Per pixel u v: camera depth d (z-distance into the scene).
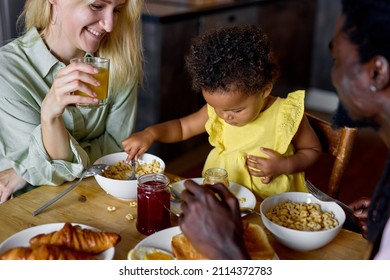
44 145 1.29
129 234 1.09
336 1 4.19
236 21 3.35
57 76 1.23
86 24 1.39
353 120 0.87
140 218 1.09
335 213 1.15
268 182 1.44
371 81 0.76
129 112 1.66
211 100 1.33
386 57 0.73
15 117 1.39
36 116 1.41
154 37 2.76
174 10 2.89
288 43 4.04
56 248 0.91
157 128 1.55
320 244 1.03
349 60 0.78
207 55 1.30
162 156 3.04
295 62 4.21
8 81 1.40
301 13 4.09
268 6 3.63
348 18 0.76
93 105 1.30
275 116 1.46
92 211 1.18
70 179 1.32
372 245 0.84
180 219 0.87
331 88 4.45
